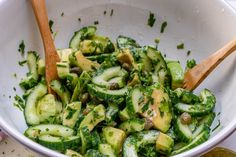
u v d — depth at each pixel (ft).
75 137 1.63
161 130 1.69
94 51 1.95
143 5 2.04
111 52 1.99
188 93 1.82
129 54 1.85
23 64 1.88
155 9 2.04
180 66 1.92
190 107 1.78
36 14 1.85
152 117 1.69
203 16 1.95
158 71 1.93
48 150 1.38
